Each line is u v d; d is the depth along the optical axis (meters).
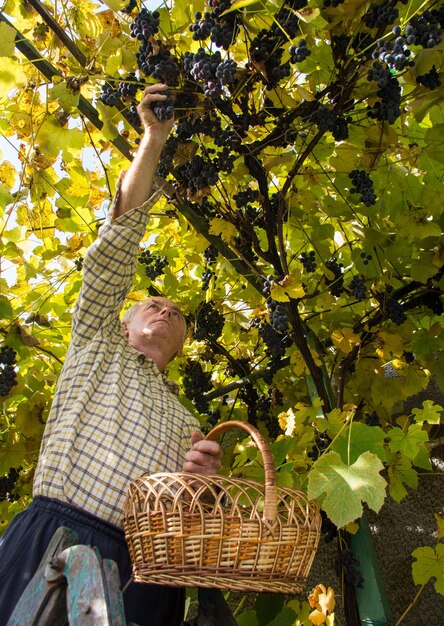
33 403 2.78
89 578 1.28
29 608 1.31
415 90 2.15
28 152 2.44
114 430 1.70
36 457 2.90
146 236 3.08
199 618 1.56
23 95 2.43
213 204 2.45
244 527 1.36
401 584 2.77
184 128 2.14
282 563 1.40
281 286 2.23
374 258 2.57
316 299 2.52
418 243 2.53
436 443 2.95
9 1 2.33
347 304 2.77
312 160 2.56
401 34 1.99
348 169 2.48
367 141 2.31
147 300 2.28
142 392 1.83
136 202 1.87
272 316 2.24
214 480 1.40
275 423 2.96
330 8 1.98
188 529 1.35
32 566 1.50
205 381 2.96
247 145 2.27
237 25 2.00
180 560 1.35
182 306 2.96
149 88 1.90
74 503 1.59
